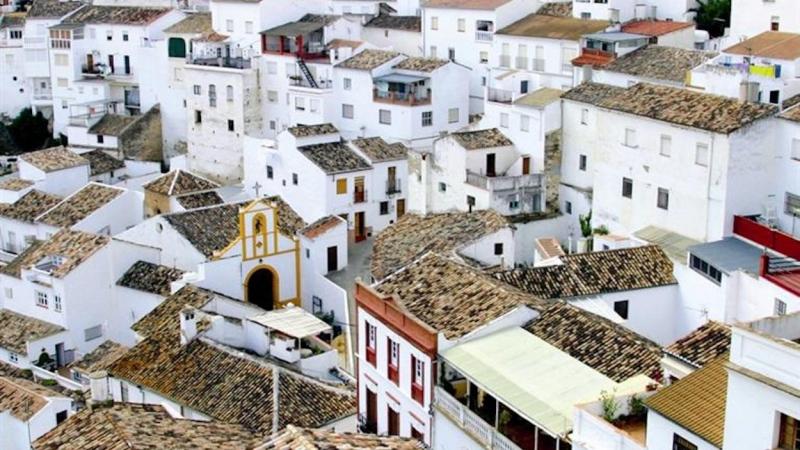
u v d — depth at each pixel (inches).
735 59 2901.1
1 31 5526.6
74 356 2970.0
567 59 3713.1
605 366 1670.8
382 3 5108.3
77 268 2947.8
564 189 3137.3
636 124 2751.0
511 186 3088.1
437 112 3971.5
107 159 4399.6
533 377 1611.7
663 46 3380.9
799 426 1186.0
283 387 2123.5
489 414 1673.2
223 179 4463.6
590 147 3026.6
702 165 2554.1
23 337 2923.2
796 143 2484.0
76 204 3624.5
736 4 3745.1
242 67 4370.1
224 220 3186.5
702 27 4175.7
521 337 1745.8
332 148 3683.6
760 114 2502.5
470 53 4192.9
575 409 1446.9
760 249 2404.0
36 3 5364.2
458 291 1913.1
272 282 3038.9
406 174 3737.7
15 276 3080.7
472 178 3154.5
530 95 3230.8
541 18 4042.8
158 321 2581.2
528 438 1595.7
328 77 4163.4
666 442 1353.3
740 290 2239.2
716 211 2532.0
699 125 2546.8
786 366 1196.5
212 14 4569.4
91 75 5039.4
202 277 2854.3
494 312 1808.6
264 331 2390.5
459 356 1701.5
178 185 3661.4
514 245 2847.0
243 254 2942.9
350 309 2945.4
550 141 3117.6
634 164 2778.1
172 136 4776.1
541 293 2235.5
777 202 2556.6
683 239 2596.0
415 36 4490.7
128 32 4953.3
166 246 3093.0
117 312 3036.4
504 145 3225.9
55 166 3919.8
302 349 2393.0
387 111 3964.1
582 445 1423.5
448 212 3085.6
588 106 3004.4
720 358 1435.8
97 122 4788.4
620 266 2383.1
